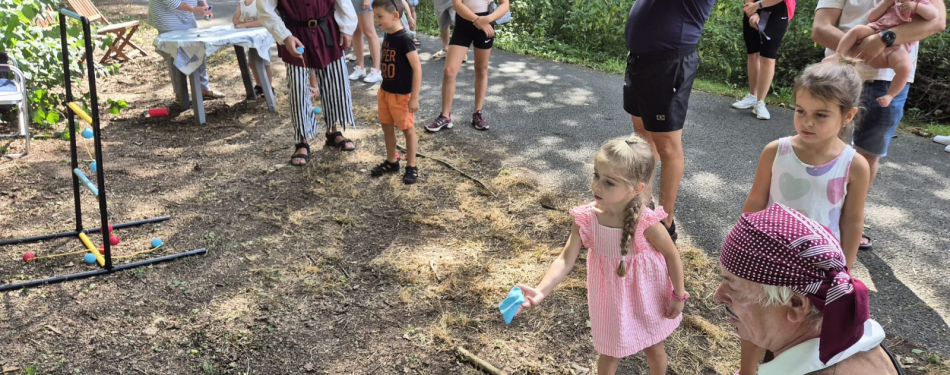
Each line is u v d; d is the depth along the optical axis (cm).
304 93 468
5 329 282
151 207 403
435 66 783
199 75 568
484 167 473
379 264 340
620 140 210
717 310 302
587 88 706
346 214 396
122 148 502
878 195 422
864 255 344
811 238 112
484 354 273
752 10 583
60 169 458
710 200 418
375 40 696
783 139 233
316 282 323
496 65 807
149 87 677
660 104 330
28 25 541
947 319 290
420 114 598
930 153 509
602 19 930
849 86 204
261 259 345
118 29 744
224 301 307
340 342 280
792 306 116
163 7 593
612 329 224
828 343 111
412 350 275
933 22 305
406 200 416
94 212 394
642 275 219
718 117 607
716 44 827
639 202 212
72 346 273
